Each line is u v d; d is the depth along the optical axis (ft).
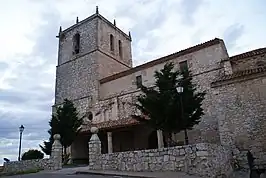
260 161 51.11
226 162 48.57
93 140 57.88
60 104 111.65
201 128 72.64
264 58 71.31
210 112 72.84
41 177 47.65
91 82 107.04
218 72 75.41
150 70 91.35
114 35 124.06
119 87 98.43
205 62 79.00
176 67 83.97
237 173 48.88
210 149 41.65
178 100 55.47
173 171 43.88
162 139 69.05
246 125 54.60
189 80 60.64
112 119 94.32
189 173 41.39
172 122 55.93
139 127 80.89
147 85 89.81
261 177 44.55
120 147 88.43
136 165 49.08
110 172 48.73
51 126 83.82
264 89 54.70
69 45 122.93
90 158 57.16
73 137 82.33
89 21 118.21
